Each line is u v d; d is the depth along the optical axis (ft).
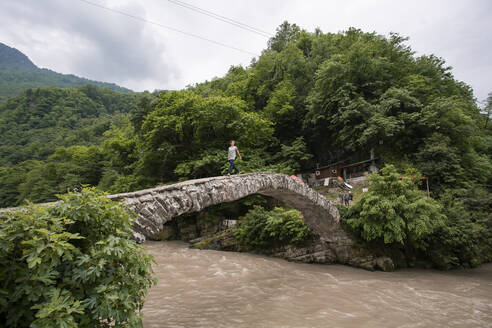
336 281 43.29
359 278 45.52
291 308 31.04
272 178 38.06
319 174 107.86
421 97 92.94
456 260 54.13
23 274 10.14
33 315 10.46
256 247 64.08
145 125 92.79
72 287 11.18
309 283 41.75
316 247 57.21
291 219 59.52
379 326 26.89
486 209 63.98
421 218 47.26
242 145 96.37
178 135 92.53
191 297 33.53
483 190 70.74
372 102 94.84
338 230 53.78
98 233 12.94
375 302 33.88
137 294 13.15
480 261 57.36
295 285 40.37
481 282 44.55
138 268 13.34
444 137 80.07
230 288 37.65
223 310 29.68
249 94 125.39
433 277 47.32
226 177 31.76
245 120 89.10
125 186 93.56
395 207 48.70
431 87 96.43
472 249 54.24
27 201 11.91
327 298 34.96
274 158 107.65
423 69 107.04
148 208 20.94
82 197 12.97
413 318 29.19
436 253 53.16
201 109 89.20
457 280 45.57
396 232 46.75
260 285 39.68
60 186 133.08
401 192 50.49
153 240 89.10
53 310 9.71
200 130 90.79
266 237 61.82
